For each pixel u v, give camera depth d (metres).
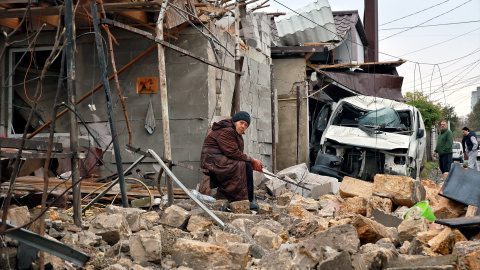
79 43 11.45
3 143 4.21
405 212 7.62
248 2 13.67
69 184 7.52
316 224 6.18
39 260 3.96
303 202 9.05
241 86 13.13
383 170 13.82
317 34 18.92
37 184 7.43
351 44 20.84
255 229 5.79
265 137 14.72
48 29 11.09
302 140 17.33
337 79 18.80
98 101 11.37
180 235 5.22
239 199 7.44
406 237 5.87
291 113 17.36
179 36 11.35
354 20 20.98
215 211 6.52
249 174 7.58
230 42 12.81
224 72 12.09
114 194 8.21
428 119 33.78
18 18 10.18
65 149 10.94
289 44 19.12
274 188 11.11
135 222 5.72
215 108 11.25
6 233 3.56
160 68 7.99
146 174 10.95
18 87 11.42
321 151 14.52
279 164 17.27
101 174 11.21
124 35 11.38
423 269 3.91
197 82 11.27
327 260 3.93
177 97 11.32
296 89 17.17
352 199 8.02
